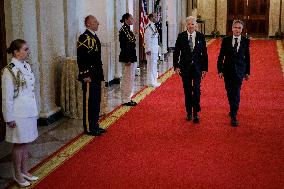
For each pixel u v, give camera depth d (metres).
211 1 27.06
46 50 7.70
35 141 6.79
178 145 6.46
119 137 6.89
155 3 15.48
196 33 7.38
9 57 6.78
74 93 8.09
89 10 10.86
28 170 5.54
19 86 4.78
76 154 6.13
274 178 5.20
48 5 7.74
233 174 5.33
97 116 7.05
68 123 7.85
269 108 8.79
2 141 6.86
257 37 26.50
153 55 11.01
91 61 6.74
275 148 6.30
